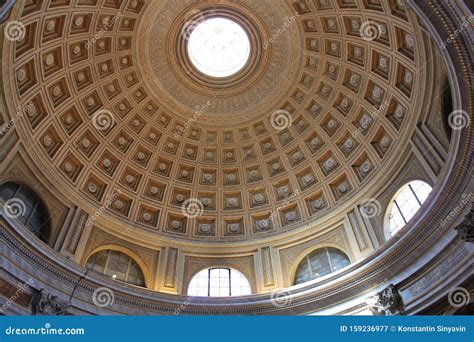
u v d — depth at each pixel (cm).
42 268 1903
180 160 2933
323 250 2519
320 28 2580
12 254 1777
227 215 2862
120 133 2734
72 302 1964
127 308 2119
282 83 2845
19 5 1828
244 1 2633
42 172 2230
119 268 2414
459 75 1491
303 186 2805
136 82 2748
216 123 2978
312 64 2730
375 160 2458
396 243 1952
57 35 2208
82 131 2523
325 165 2755
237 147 2997
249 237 2755
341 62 2586
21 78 2072
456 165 1652
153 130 2869
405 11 1992
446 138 1888
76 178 2459
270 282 2478
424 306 1775
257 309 2241
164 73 2800
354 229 2416
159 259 2550
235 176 2977
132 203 2697
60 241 2209
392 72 2255
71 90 2425
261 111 2944
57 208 2284
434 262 1808
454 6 1291
